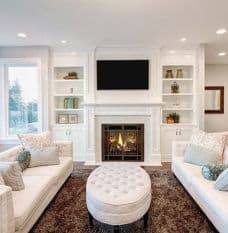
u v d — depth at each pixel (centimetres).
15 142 550
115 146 542
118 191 236
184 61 530
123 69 526
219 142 353
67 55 536
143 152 531
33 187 258
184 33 435
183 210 288
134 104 518
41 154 349
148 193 242
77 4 308
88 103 520
